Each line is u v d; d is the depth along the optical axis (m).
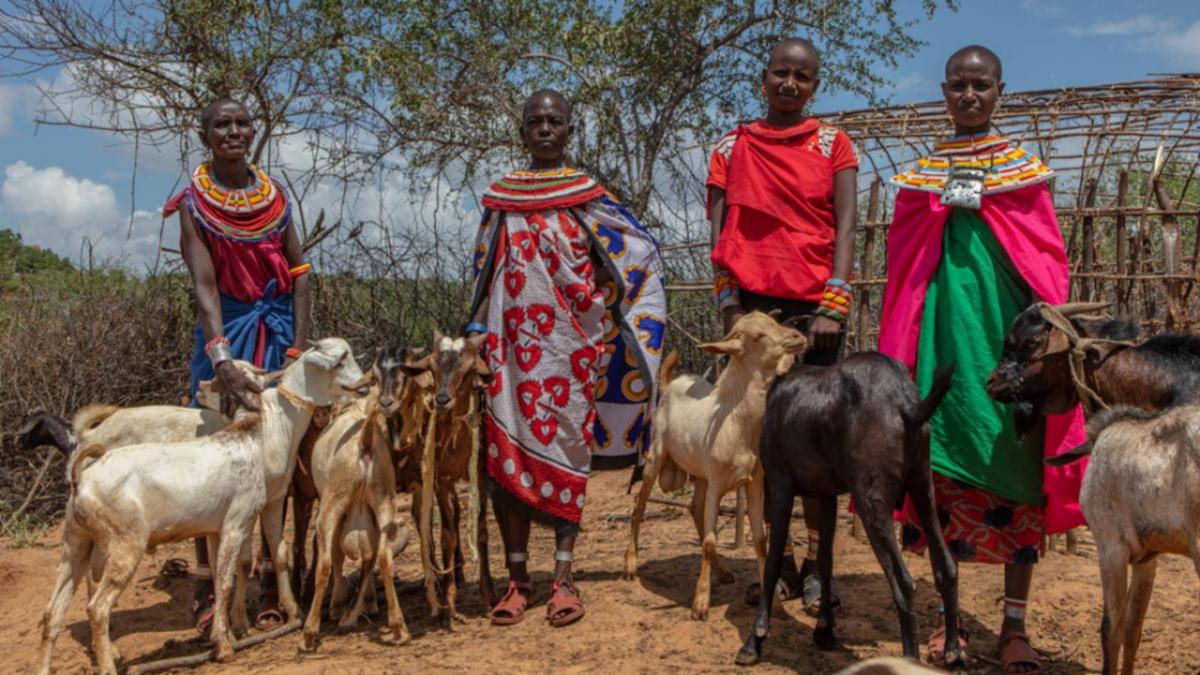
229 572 6.16
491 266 6.65
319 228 11.88
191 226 6.78
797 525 8.38
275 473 6.46
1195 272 9.88
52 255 16.41
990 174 5.58
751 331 5.96
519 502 6.36
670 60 12.52
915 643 4.99
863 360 5.32
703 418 6.38
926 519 5.23
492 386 6.46
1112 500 4.79
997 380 5.28
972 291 5.52
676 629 6.06
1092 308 5.29
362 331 11.78
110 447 6.63
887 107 9.63
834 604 6.32
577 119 12.54
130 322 11.31
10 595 7.79
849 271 6.14
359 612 6.50
